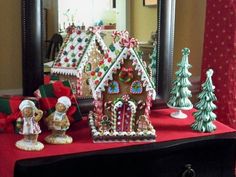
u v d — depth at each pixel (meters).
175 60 1.67
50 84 1.25
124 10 1.44
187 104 1.42
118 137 1.15
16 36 1.39
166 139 1.18
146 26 1.47
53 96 1.21
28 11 1.29
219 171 1.24
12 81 1.42
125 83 1.16
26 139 1.10
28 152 1.06
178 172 1.18
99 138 1.15
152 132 1.17
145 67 1.19
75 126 1.27
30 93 1.34
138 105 1.18
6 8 1.36
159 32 1.49
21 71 1.42
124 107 1.17
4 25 1.37
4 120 1.19
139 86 1.17
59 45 1.37
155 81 1.51
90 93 1.40
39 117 1.10
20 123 1.14
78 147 1.11
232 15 1.52
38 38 1.32
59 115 1.13
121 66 1.14
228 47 1.55
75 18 1.38
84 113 1.39
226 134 1.24
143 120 1.19
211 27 1.59
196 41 1.70
